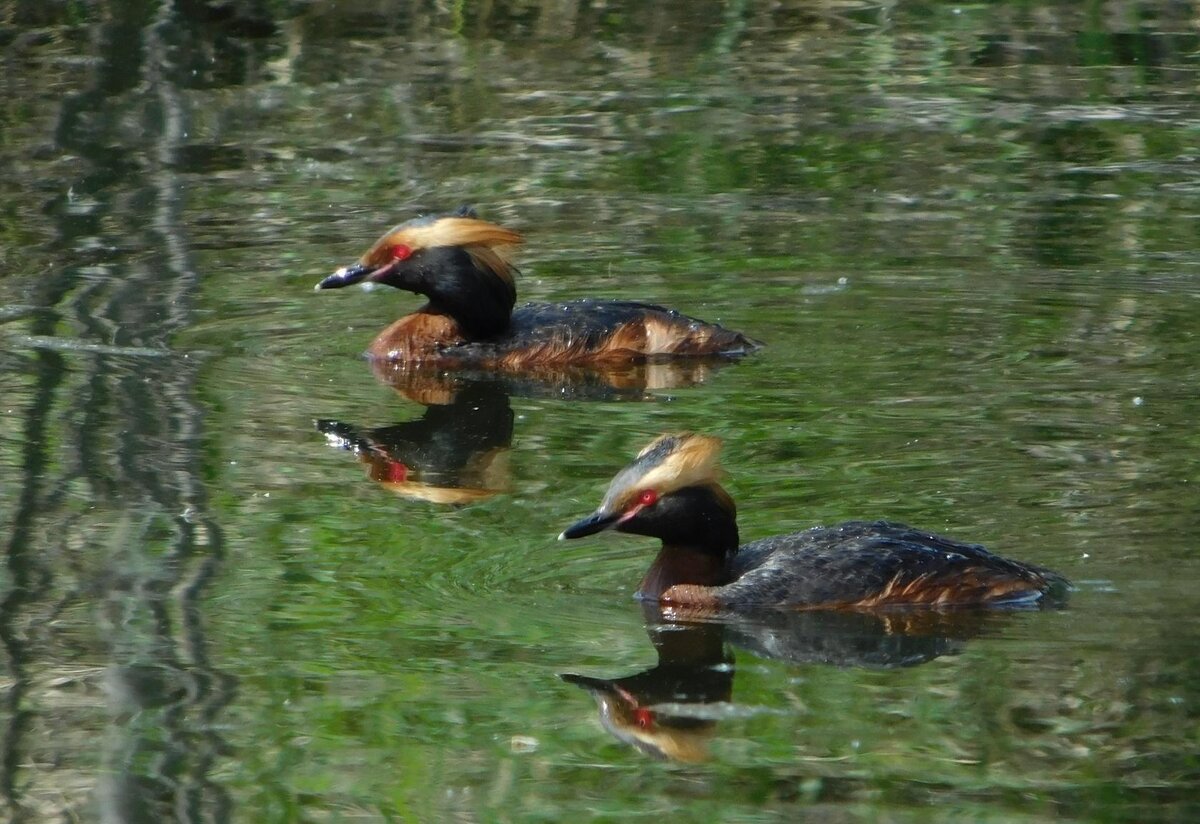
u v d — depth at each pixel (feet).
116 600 36.96
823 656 34.14
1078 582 36.42
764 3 103.65
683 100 87.81
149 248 66.69
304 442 47.70
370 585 37.83
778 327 57.57
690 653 34.42
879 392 50.37
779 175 76.43
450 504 42.75
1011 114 84.48
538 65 94.12
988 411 48.11
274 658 34.30
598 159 79.10
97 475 44.65
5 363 53.72
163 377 53.21
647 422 49.14
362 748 30.71
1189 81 89.04
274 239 67.97
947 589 35.83
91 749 30.81
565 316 56.75
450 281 56.29
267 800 29.04
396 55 95.55
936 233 67.56
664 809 28.50
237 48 95.35
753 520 40.42
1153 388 49.65
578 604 36.94
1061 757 29.73
